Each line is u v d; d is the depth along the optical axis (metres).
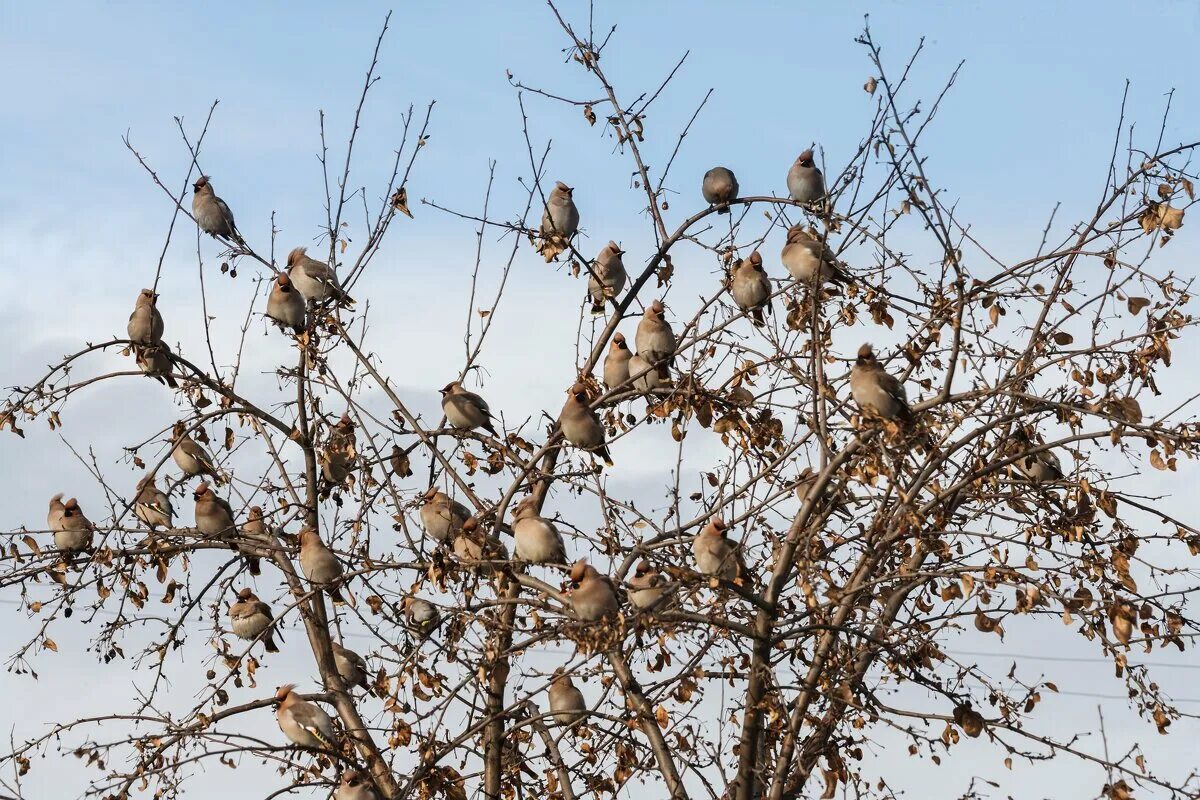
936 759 14.01
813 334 14.51
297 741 16.53
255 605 18.20
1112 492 14.87
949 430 14.57
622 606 14.62
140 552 17.22
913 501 14.42
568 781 16.52
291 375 18.45
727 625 13.65
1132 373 14.70
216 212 19.14
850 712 14.68
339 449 17.84
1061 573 14.67
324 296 18.14
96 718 16.27
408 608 15.33
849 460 14.40
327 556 17.31
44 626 16.95
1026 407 15.01
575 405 16.27
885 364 15.40
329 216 18.31
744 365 15.63
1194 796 13.17
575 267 17.25
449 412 17.59
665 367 16.92
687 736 14.77
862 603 14.69
